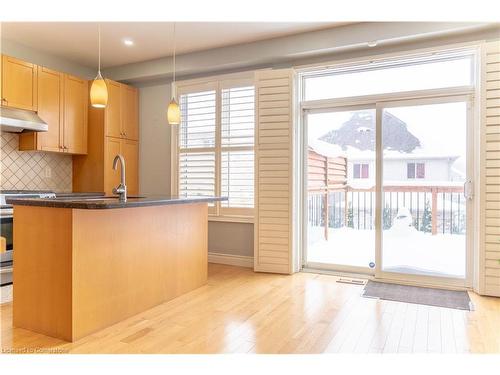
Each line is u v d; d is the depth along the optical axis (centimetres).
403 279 386
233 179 471
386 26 368
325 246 449
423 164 383
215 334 252
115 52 467
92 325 252
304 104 436
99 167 488
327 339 243
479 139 340
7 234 365
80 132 484
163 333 253
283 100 421
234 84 469
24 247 256
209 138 488
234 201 471
